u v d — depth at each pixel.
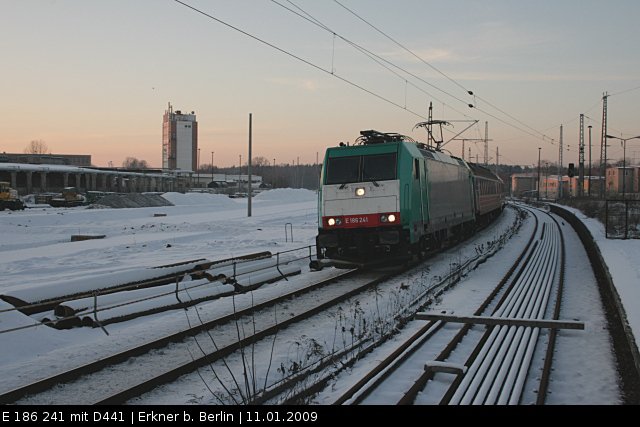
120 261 22.02
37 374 8.21
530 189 132.50
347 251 17.31
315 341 9.31
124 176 92.06
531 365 8.30
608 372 8.04
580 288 15.04
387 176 16.78
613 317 11.32
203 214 55.47
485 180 36.12
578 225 34.72
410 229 16.73
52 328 10.54
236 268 16.42
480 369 7.71
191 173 122.94
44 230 37.69
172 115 147.25
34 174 79.44
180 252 25.16
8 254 25.91
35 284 16.30
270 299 13.12
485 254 21.52
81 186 85.88
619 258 17.05
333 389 7.28
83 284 13.04
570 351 9.08
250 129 45.12
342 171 17.31
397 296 13.03
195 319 11.37
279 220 44.69
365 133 18.11
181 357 8.95
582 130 61.78
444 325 10.73
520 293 13.75
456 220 23.94
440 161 21.08
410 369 8.04
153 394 7.35
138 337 10.08
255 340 9.75
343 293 14.09
